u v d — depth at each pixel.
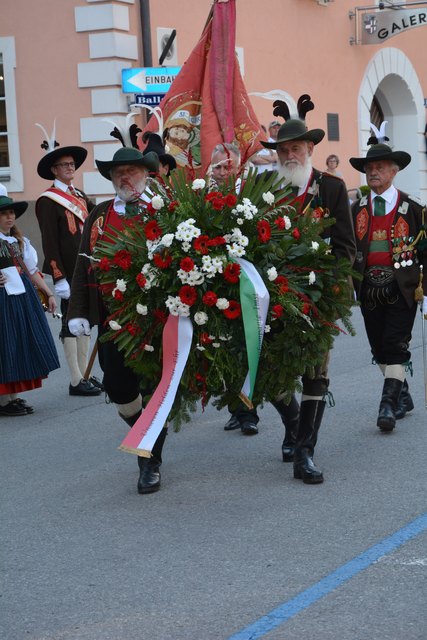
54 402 9.81
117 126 7.17
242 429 7.95
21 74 18.89
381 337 8.14
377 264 7.89
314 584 4.86
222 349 5.96
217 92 10.66
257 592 4.80
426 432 7.73
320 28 23.84
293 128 6.57
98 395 10.11
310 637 4.29
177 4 19.31
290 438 7.07
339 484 6.45
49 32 18.58
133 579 5.05
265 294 5.89
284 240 6.00
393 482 6.44
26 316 9.11
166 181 6.13
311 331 6.08
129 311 6.06
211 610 4.62
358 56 25.47
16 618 4.67
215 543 5.49
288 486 6.47
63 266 9.83
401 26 24.81
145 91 17.56
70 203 9.85
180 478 6.79
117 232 6.15
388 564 5.07
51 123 18.75
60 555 5.45
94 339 13.10
